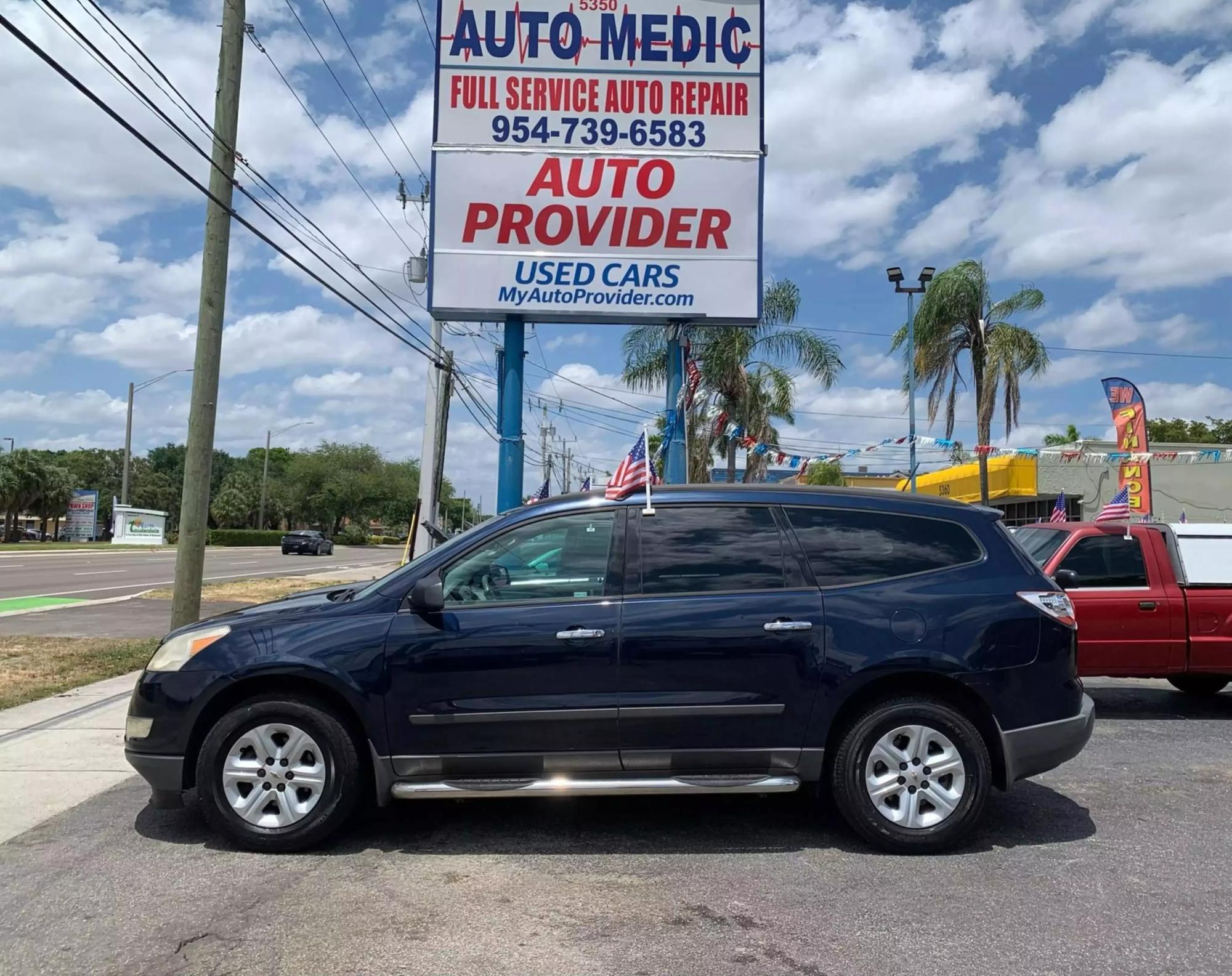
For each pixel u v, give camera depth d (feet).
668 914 13.69
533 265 40.32
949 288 74.43
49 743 23.27
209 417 37.04
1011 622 16.46
